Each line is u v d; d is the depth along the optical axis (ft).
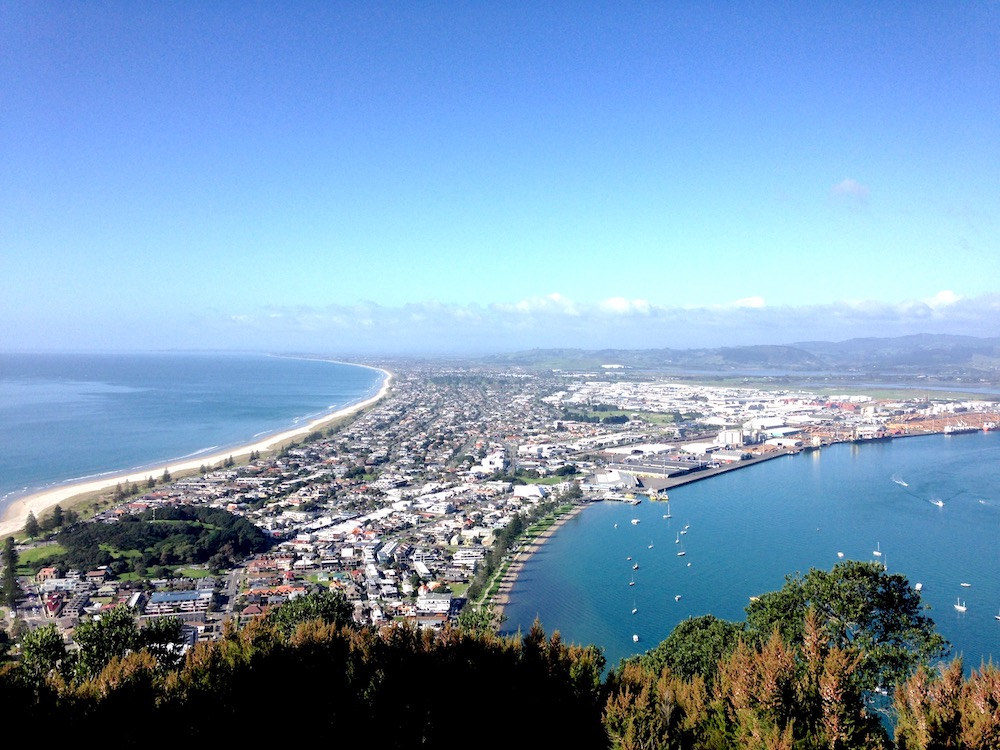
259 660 119.14
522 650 131.03
